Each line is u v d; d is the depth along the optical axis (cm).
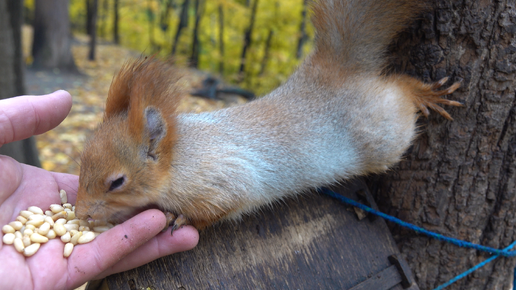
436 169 20
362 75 22
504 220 21
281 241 19
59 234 17
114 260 16
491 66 19
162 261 18
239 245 19
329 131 21
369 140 21
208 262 18
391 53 22
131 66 19
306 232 20
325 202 21
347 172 21
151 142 18
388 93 21
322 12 22
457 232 21
